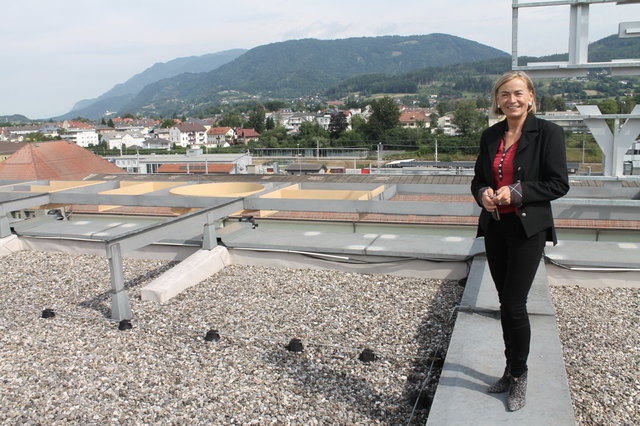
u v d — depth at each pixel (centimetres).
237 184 967
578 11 542
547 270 523
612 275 504
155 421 311
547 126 235
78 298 547
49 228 787
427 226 760
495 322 375
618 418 287
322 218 807
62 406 334
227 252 640
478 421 256
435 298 501
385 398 323
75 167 2212
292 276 591
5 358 409
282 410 315
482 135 260
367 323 447
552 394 275
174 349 412
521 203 233
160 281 545
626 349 372
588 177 561
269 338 424
